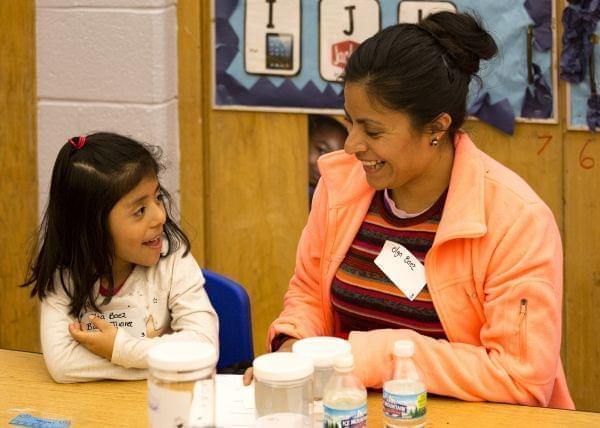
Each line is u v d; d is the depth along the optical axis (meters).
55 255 2.03
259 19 3.17
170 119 3.25
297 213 3.29
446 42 1.81
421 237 1.96
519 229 1.82
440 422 1.69
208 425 1.46
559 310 1.83
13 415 1.77
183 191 3.33
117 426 1.72
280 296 3.36
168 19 3.19
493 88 3.02
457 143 1.94
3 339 3.43
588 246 3.06
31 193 3.34
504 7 2.97
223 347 2.29
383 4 3.07
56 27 3.22
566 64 2.95
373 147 1.82
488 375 1.77
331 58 3.14
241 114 3.26
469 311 1.91
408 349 1.59
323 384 1.62
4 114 3.31
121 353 1.91
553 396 1.99
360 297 2.02
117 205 1.97
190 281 2.12
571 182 3.04
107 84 3.22
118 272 2.09
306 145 3.24
